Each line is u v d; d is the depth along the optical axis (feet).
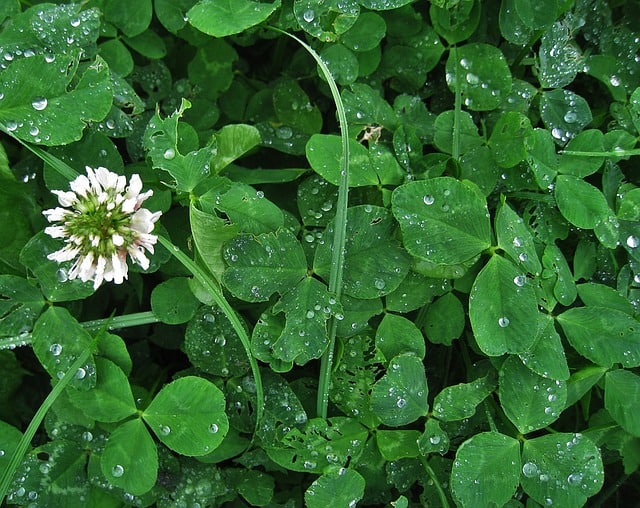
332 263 1.01
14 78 1.00
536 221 1.07
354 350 1.03
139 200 0.99
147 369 1.11
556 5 1.08
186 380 1.00
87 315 1.10
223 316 1.03
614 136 1.09
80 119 1.01
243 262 1.01
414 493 1.08
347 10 1.06
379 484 1.05
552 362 1.01
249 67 1.19
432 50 1.12
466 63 1.11
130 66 1.11
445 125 1.09
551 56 1.11
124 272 0.98
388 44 1.13
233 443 1.03
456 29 1.12
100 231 0.97
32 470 1.02
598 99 1.16
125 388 1.01
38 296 1.01
